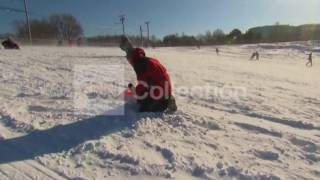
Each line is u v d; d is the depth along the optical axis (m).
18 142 5.35
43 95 8.49
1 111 6.85
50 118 6.52
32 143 5.32
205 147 5.29
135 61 6.71
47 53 24.75
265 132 6.16
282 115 7.56
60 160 4.73
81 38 94.56
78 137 5.55
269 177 4.31
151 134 5.75
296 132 6.27
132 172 4.41
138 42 104.19
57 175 4.32
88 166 4.56
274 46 103.06
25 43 72.06
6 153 4.97
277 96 10.59
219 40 146.25
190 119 6.61
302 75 24.62
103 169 4.48
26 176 4.30
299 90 12.98
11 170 4.46
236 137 5.80
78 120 6.40
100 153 4.93
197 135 5.80
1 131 5.81
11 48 34.06
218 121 6.65
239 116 7.26
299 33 161.62
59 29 105.19
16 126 6.03
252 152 5.14
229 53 73.12
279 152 5.18
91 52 30.02
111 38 101.00
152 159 4.79
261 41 150.50
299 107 8.80
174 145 5.30
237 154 5.05
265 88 12.56
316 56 73.44
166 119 6.51
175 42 133.75
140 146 5.23
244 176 4.35
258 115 7.41
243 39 148.50
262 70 24.33
